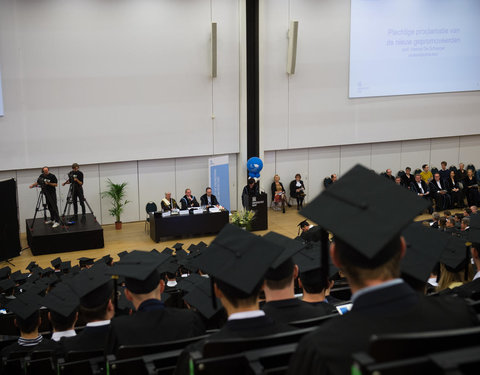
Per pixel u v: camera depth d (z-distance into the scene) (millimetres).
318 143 18438
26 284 8250
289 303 2906
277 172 18781
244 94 17453
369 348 1158
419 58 18656
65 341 3881
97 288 3689
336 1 17734
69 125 16031
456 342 1202
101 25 15930
